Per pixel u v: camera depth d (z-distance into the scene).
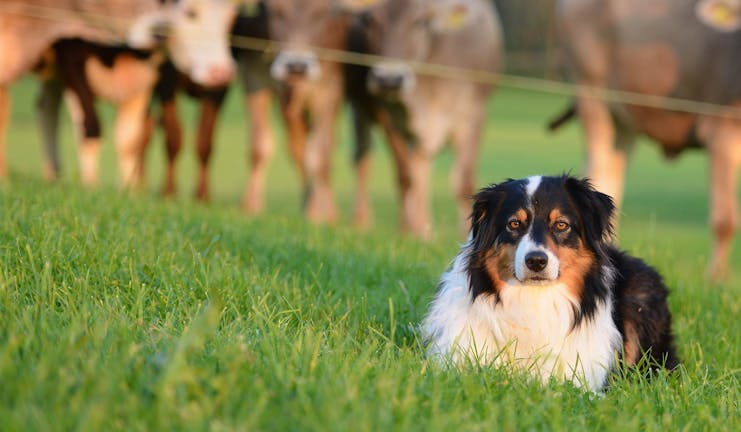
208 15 12.38
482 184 19.34
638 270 5.39
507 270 4.72
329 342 4.30
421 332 5.10
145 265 5.11
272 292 5.19
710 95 10.88
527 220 4.67
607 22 11.35
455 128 12.84
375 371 3.89
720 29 10.69
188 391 3.25
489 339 4.82
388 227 13.71
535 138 30.69
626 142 12.06
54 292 4.38
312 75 12.16
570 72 11.95
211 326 3.64
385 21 12.47
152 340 3.90
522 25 48.78
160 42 11.97
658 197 19.61
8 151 20.92
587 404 4.19
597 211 4.80
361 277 6.25
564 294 4.78
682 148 11.59
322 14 12.55
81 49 11.91
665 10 11.06
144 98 12.41
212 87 12.94
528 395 4.02
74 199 7.05
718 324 6.18
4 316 3.86
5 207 5.90
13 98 34.44
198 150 13.02
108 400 3.07
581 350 4.81
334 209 12.78
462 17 12.35
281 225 8.36
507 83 14.30
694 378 4.78
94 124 12.06
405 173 12.79
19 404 2.99
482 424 3.51
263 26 13.05
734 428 4.04
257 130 13.16
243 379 3.46
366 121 13.33
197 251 5.74
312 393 3.47
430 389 3.84
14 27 11.20
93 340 3.59
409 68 12.27
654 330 5.23
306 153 12.75
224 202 15.43
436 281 6.09
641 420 3.99
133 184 11.18
